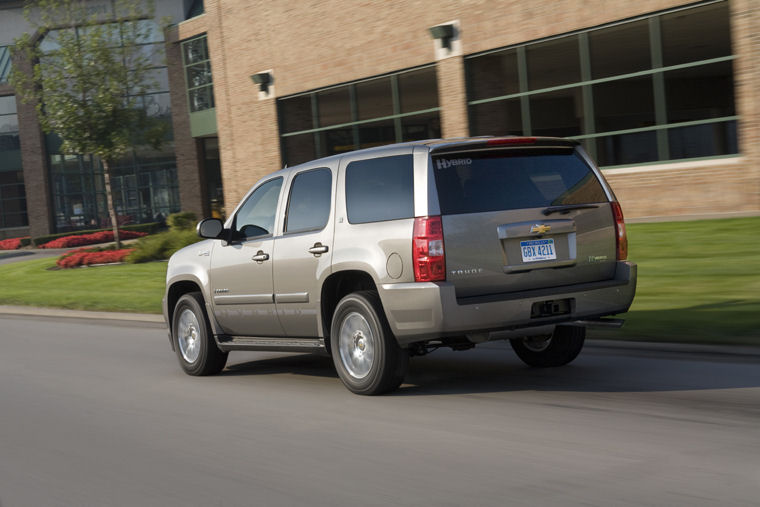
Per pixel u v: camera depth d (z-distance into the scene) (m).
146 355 12.73
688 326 10.65
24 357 13.39
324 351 9.10
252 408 8.40
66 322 18.44
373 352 8.24
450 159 7.95
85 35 36.59
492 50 25.22
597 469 5.63
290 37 32.03
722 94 20.50
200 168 49.88
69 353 13.50
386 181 8.22
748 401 7.28
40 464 6.88
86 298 22.06
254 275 9.62
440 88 26.70
